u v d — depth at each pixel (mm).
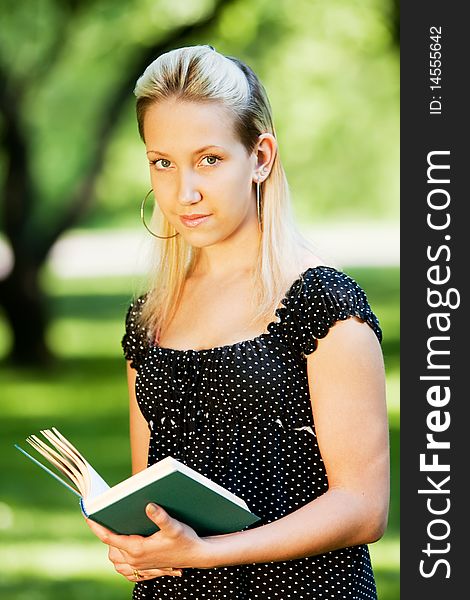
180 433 5766
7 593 13867
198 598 5625
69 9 35031
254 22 35312
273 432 5598
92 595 13773
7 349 36188
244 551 5215
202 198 5609
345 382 5496
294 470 5594
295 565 5555
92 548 16062
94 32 37656
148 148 5707
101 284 61406
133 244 87688
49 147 60844
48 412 28375
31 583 14297
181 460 5723
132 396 6258
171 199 5668
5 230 34219
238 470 5594
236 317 5805
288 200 5891
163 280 6168
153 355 5930
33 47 34875
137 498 5055
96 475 5582
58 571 14867
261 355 5602
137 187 66938
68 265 73250
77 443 24219
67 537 16672
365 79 63250
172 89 5602
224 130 5598
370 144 70250
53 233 34219
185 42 32281
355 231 82000
